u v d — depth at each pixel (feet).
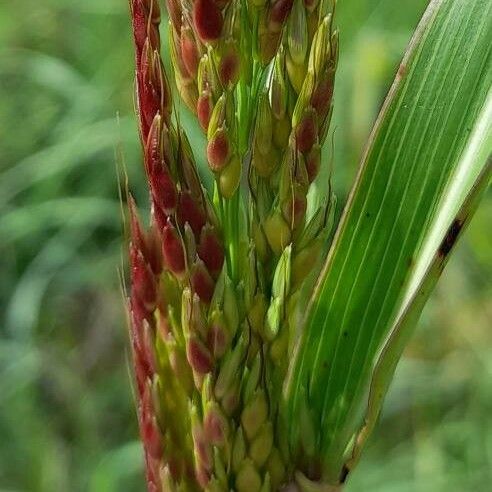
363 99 0.89
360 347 0.30
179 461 0.30
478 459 0.80
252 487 0.29
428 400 0.84
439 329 0.87
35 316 0.92
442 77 0.30
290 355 0.30
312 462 0.30
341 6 0.96
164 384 0.30
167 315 0.29
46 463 0.81
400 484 0.78
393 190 0.30
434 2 0.30
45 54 1.11
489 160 0.27
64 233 0.98
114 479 0.77
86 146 0.98
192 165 0.27
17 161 1.05
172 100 0.27
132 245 0.29
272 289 0.28
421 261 0.30
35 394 0.89
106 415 0.89
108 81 1.05
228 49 0.26
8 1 1.14
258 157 0.27
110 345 0.95
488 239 0.85
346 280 0.31
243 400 0.28
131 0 0.27
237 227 0.28
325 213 0.28
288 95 0.27
